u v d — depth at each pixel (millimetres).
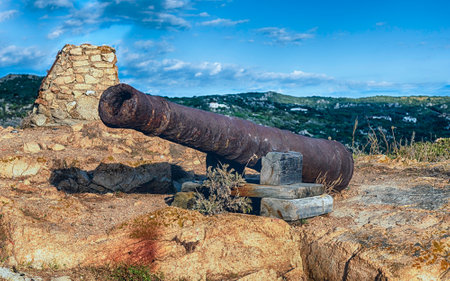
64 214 5418
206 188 6320
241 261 4867
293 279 4832
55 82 11375
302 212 5508
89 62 11477
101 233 5004
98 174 7051
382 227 5020
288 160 5961
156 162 7500
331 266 4645
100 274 4473
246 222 5129
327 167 6617
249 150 5891
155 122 4816
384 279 4004
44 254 4484
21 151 7844
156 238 4934
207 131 5398
